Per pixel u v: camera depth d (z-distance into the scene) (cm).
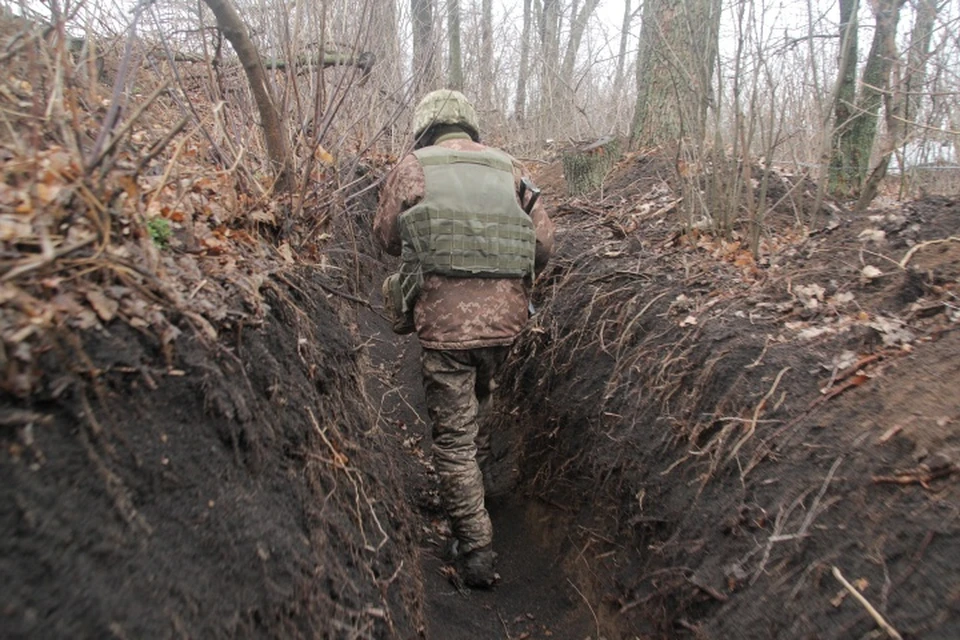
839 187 435
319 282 307
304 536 185
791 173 466
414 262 308
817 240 350
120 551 124
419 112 341
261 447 184
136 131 278
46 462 120
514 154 914
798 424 237
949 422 194
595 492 332
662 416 301
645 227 452
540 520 371
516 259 311
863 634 170
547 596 323
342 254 465
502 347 324
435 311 309
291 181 300
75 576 112
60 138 180
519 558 354
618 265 409
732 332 290
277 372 207
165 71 327
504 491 407
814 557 199
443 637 279
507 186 316
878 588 175
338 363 284
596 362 372
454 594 313
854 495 201
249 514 165
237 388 180
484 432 381
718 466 256
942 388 208
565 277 441
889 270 291
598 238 467
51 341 131
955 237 288
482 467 426
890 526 184
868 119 425
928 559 169
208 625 133
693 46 380
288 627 158
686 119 402
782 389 252
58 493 119
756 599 208
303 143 322
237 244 242
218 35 304
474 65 968
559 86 934
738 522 232
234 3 332
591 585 307
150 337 158
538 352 432
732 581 221
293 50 302
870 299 280
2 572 103
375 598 213
